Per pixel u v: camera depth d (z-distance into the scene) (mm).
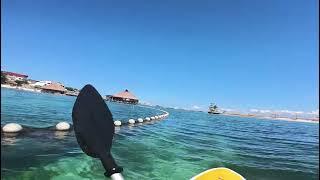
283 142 20047
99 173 6996
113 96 71000
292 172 9758
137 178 7223
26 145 9078
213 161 10062
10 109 20188
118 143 11289
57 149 8914
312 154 14914
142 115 29594
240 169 9391
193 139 15656
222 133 21594
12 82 75312
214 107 83125
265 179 8594
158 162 8938
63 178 6496
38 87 73938
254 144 16922
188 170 8445
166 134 16297
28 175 6445
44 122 15195
